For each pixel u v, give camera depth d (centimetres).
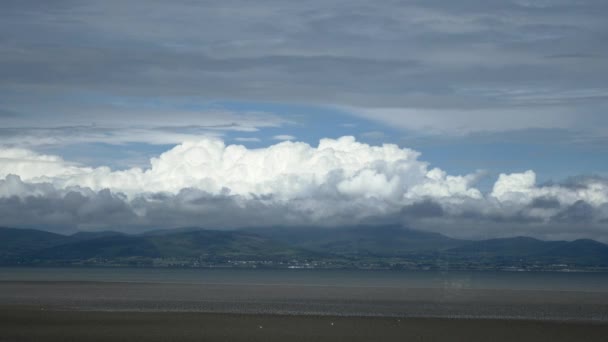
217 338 7344
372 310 10950
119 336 7444
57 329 7975
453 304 12625
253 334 7650
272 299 13875
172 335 7525
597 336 7750
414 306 11938
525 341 7369
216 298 14088
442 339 7438
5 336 7425
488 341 7350
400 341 7269
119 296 14575
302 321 8875
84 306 11256
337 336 7562
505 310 11131
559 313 10544
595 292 18688
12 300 12812
